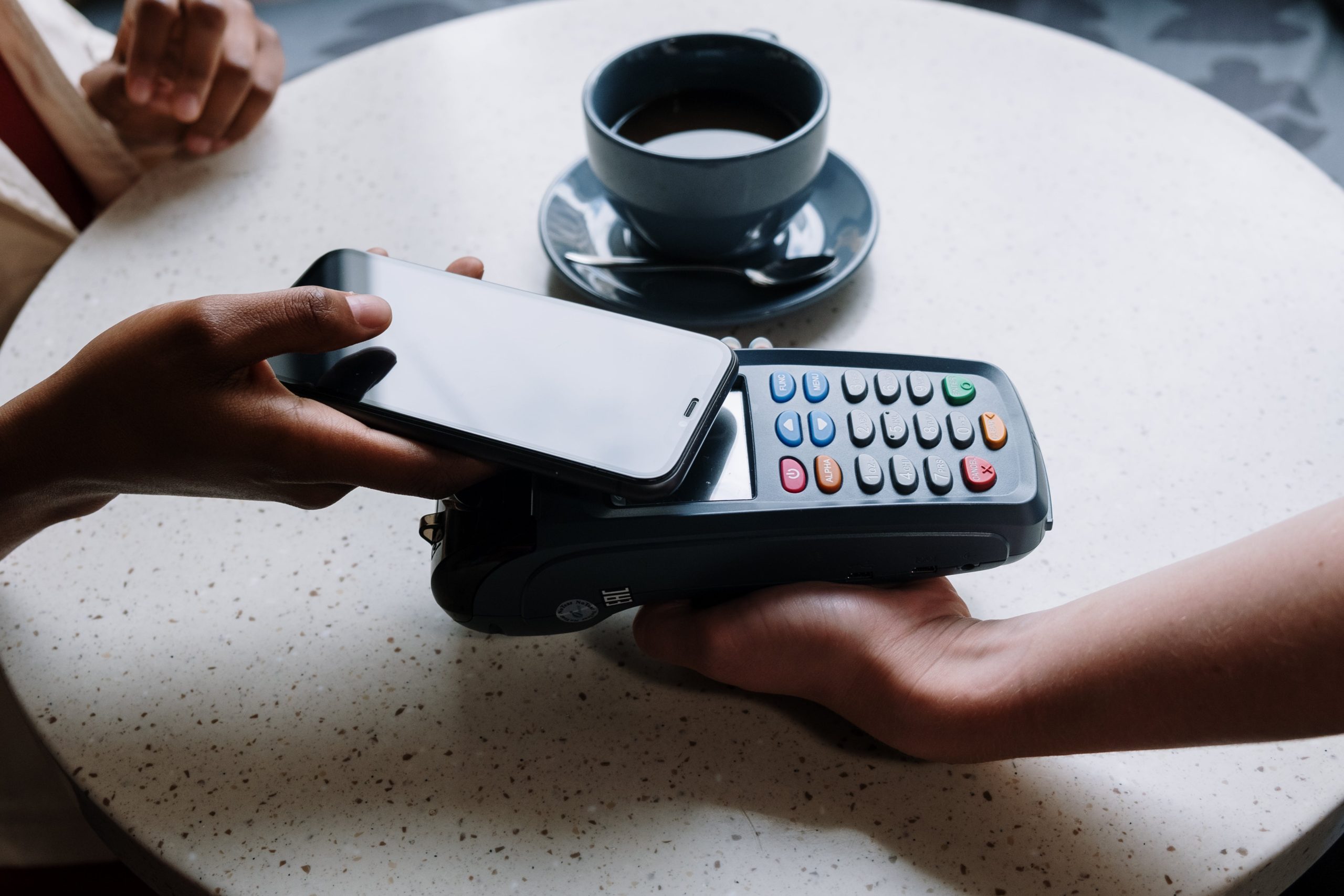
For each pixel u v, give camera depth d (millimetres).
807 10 803
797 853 365
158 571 469
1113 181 646
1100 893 350
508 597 400
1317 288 569
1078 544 457
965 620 395
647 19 801
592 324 434
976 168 661
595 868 363
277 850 370
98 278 615
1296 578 297
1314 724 297
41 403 381
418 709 414
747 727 406
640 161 508
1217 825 365
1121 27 1521
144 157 765
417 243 623
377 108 735
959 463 406
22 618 450
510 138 701
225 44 681
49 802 673
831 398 430
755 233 555
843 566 403
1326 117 1349
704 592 409
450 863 365
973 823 371
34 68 688
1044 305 570
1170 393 519
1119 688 325
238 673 428
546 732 405
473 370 417
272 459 379
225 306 359
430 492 397
